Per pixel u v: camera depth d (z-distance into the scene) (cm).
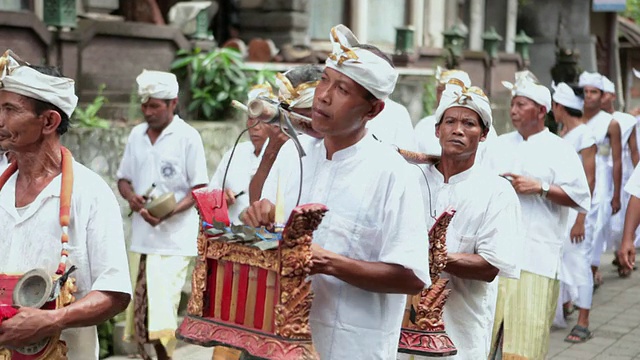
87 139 866
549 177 732
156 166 796
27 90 395
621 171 1138
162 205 771
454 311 548
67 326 391
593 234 962
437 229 486
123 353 841
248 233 379
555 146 736
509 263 542
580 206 728
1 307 379
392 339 411
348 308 399
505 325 717
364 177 398
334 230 396
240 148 708
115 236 410
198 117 1088
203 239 394
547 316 715
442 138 548
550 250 721
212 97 1075
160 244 788
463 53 1798
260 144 692
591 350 908
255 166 696
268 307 377
